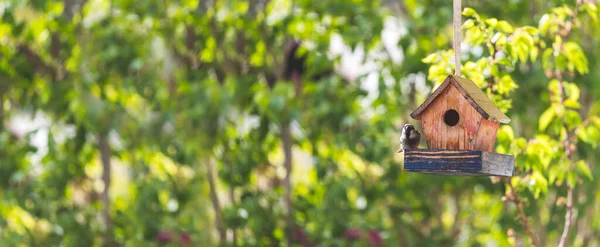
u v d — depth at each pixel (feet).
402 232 42.47
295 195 43.39
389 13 39.04
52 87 41.78
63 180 42.73
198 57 43.16
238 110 42.98
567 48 29.04
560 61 28.96
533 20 37.81
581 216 39.50
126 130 43.50
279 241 42.34
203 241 44.75
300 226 42.29
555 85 30.04
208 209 47.78
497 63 28.45
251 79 42.37
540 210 40.65
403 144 24.52
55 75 42.34
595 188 39.11
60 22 41.55
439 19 37.73
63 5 41.78
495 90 28.48
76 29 42.01
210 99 41.78
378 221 41.47
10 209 42.78
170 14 41.91
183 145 43.11
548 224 39.19
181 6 41.63
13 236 42.47
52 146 42.27
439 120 24.18
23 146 42.09
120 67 41.98
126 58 41.81
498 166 24.11
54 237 42.65
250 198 42.45
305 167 49.26
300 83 41.55
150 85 42.34
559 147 29.35
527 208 38.06
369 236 40.52
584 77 38.29
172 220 43.93
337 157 42.55
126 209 45.06
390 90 39.17
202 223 47.21
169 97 43.11
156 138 43.19
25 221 45.68
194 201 46.88
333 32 39.75
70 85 41.96
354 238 40.55
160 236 43.24
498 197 42.11
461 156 23.50
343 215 41.19
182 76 42.68
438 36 38.91
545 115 29.60
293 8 39.81
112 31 41.93
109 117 42.60
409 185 41.73
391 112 40.68
